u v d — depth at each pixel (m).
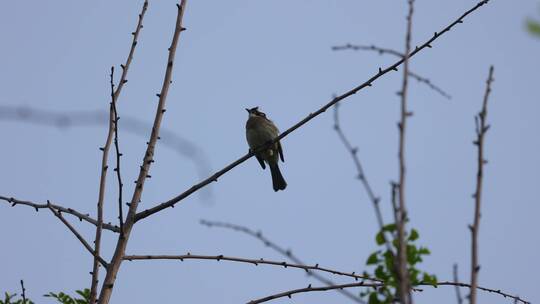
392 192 5.67
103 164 10.39
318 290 9.40
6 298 10.33
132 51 11.06
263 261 10.28
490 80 6.21
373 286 8.84
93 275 9.69
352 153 5.84
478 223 5.82
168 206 10.50
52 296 10.48
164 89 10.88
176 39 11.12
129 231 10.19
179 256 10.19
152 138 10.73
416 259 6.43
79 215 10.49
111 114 10.46
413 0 6.45
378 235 6.48
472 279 5.62
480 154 6.03
